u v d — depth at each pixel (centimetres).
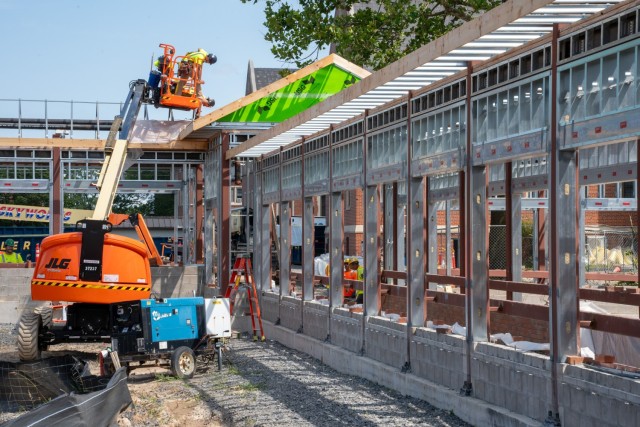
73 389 1216
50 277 1630
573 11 792
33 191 2527
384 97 1263
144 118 2644
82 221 1634
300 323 1802
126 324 1661
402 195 1814
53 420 838
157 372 1586
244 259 2067
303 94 2312
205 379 1483
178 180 2672
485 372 995
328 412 1118
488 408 955
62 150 2536
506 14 802
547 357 871
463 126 1062
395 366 1270
